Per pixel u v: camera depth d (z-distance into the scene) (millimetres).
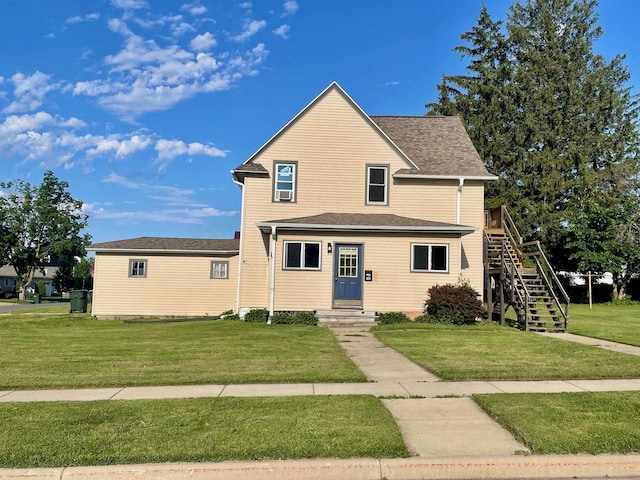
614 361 9875
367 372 8977
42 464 4727
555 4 42281
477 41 41062
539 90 36938
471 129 37156
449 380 8305
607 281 34906
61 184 58188
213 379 8188
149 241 23953
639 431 5594
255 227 19359
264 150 19641
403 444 5156
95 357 10406
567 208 35312
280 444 5109
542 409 6449
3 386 7758
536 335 14102
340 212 19609
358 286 17500
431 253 17594
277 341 12664
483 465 4816
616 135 38188
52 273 80562
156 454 4871
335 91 19953
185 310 22719
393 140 22016
